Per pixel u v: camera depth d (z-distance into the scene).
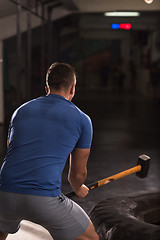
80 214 1.83
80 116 1.85
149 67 15.20
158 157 5.17
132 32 18.70
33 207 1.71
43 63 9.60
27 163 1.74
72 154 1.90
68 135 1.80
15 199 1.72
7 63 7.17
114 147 5.80
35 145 1.76
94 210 2.59
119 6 11.02
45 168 1.74
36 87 8.81
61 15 11.23
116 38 19.06
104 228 2.34
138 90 18.27
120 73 18.62
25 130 1.80
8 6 6.38
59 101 1.87
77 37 18.19
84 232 1.84
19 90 7.03
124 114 10.12
